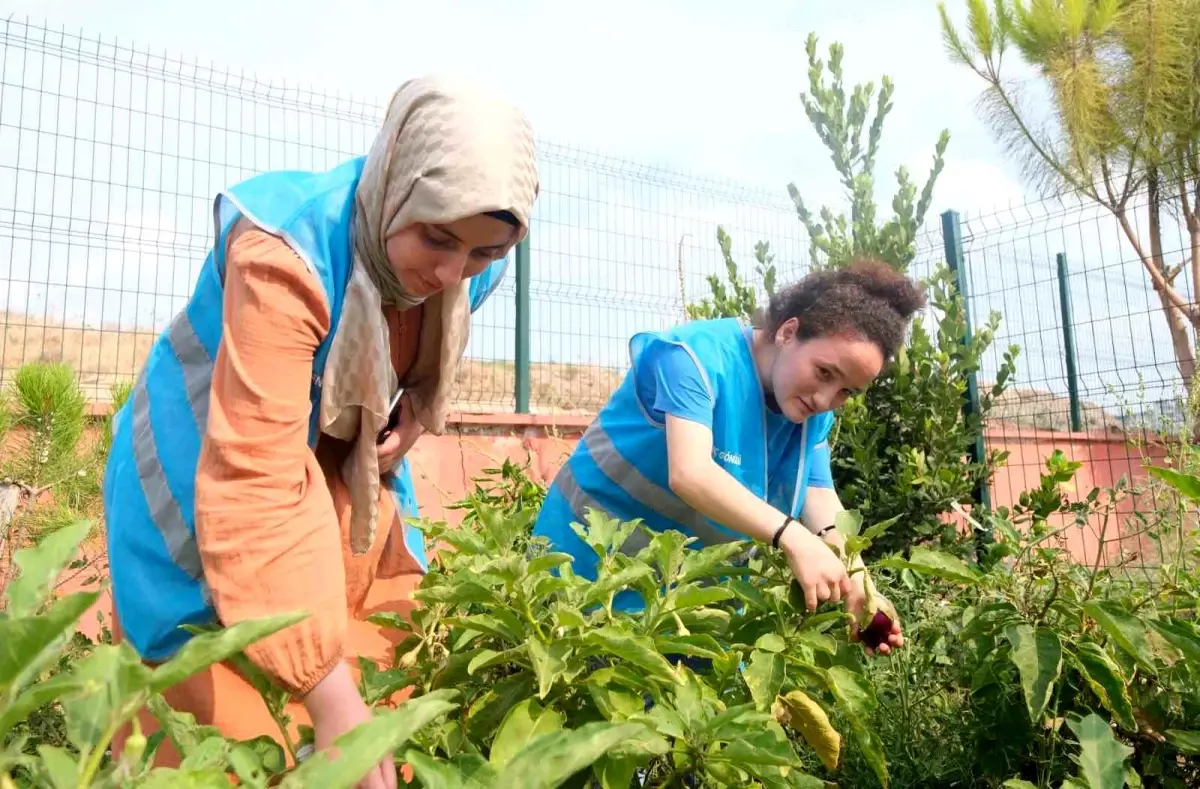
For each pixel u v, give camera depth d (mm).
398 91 1367
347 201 1372
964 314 4918
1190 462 2336
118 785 516
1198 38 8844
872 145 4812
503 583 1156
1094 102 9070
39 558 583
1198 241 8555
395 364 1599
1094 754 1213
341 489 1613
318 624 1097
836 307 1806
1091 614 1580
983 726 1778
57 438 3312
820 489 2135
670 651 1209
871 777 1843
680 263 6090
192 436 1382
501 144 1263
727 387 1875
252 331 1193
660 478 1915
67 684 493
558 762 628
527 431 5188
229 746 729
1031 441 5809
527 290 5551
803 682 1493
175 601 1357
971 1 9984
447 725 1067
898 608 2344
